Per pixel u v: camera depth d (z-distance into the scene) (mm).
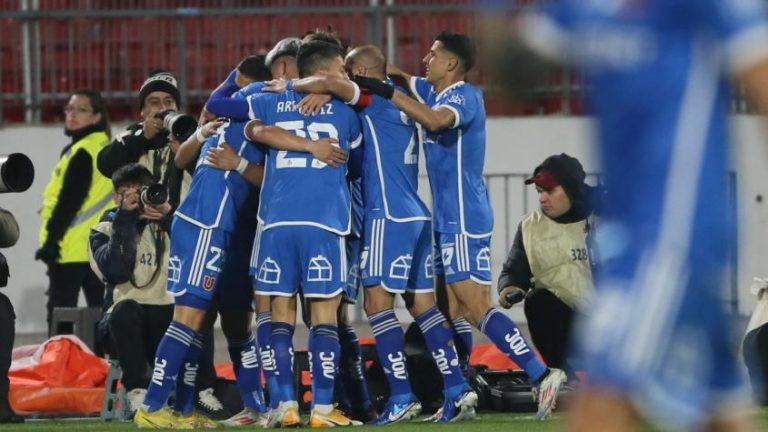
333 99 23625
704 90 9320
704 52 9328
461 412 24562
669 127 9336
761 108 9039
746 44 9086
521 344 24484
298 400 27578
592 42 9406
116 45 48188
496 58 9344
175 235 24156
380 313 24422
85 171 34500
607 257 9492
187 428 24125
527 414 26344
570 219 26766
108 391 27156
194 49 48219
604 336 9219
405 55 46938
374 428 22891
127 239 26594
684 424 9164
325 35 24844
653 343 9125
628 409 9180
